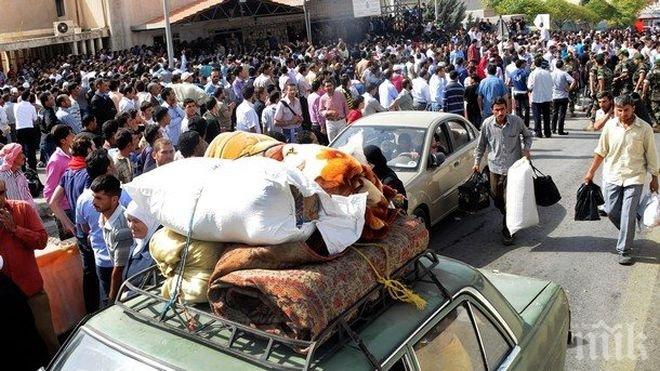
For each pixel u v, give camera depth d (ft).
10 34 106.32
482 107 46.37
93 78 58.08
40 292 16.94
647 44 72.59
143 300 10.27
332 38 124.77
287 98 38.55
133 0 115.24
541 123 51.42
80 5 116.98
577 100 62.69
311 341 8.15
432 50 84.17
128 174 23.68
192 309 9.19
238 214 9.01
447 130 28.73
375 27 127.75
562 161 40.88
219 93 40.04
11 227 16.14
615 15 183.11
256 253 8.87
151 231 14.74
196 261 9.62
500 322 11.37
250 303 8.89
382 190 11.71
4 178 23.11
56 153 24.04
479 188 26.53
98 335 9.50
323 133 39.50
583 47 78.54
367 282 9.29
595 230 27.76
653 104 48.73
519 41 96.94
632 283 22.24
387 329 9.36
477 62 73.41
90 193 18.40
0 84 71.92
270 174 9.14
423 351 9.61
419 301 9.93
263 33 121.19
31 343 15.40
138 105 39.91
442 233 28.40
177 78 45.75
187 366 8.54
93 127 31.32
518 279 14.51
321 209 9.70
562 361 13.56
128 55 93.56
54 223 31.17
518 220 25.32
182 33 118.52
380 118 29.12
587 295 21.56
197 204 9.50
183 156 21.84
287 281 8.40
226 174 9.60
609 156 23.58
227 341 8.84
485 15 177.37
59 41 103.60
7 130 46.98
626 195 23.21
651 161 22.86
